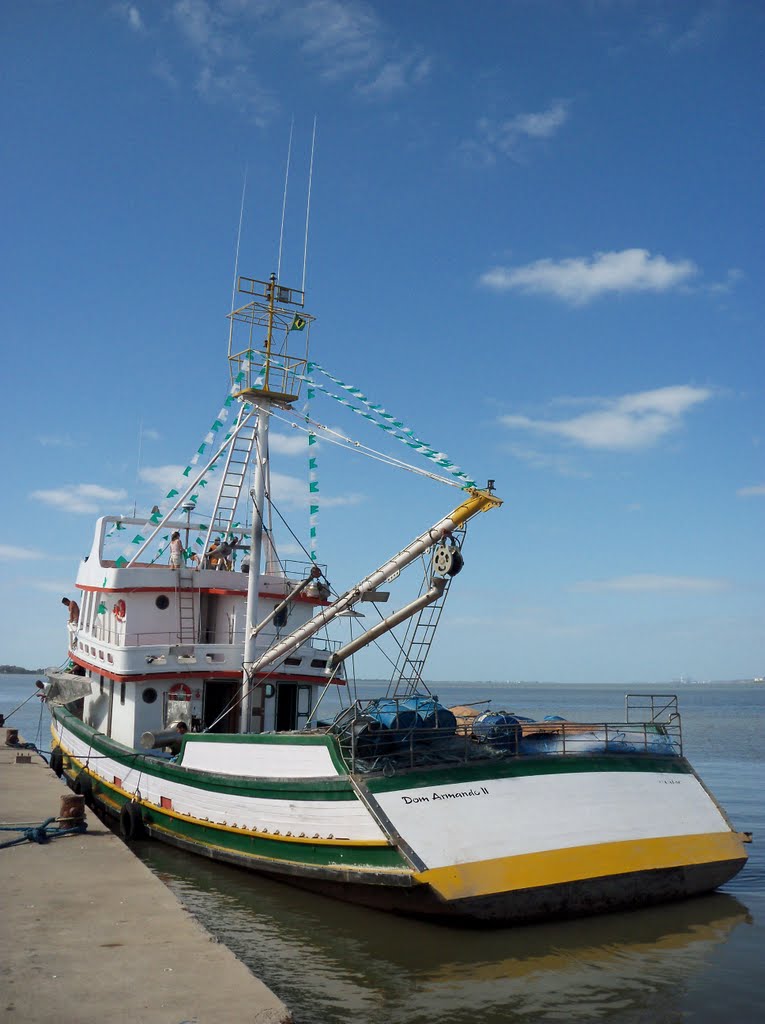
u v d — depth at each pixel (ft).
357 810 45.24
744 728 250.16
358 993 36.27
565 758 50.34
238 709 72.33
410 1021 33.55
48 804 61.82
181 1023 24.47
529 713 291.38
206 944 31.53
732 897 50.83
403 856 42.63
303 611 74.38
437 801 45.37
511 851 44.29
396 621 53.16
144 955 30.17
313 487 68.13
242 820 53.21
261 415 68.85
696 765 138.00
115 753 69.26
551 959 40.06
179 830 60.44
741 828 78.28
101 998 26.17
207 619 76.28
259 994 26.71
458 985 37.09
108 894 38.27
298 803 49.01
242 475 73.15
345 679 63.05
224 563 79.77
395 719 49.39
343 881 45.42
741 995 36.37
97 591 78.07
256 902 49.26
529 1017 34.12
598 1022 33.71
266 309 70.03
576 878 44.27
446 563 48.88
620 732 54.54
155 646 67.87
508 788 47.24
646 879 46.60
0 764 85.56
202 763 58.59
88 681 81.56
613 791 49.96
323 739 48.42
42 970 28.43
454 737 50.21
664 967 39.37
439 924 44.16
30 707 306.76
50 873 41.93
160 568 74.43
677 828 50.01
